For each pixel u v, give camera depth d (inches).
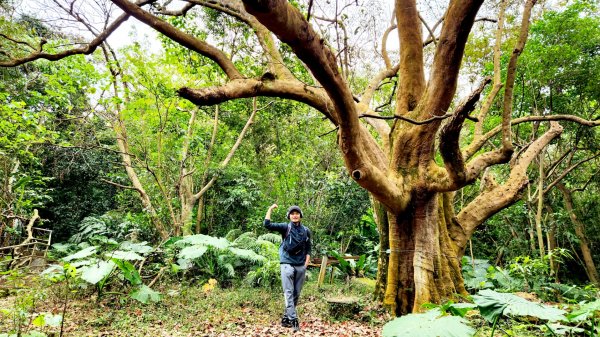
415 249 230.8
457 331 107.3
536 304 121.1
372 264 383.6
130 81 326.6
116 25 192.7
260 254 346.6
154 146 405.4
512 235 449.7
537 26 354.6
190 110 385.1
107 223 460.1
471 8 168.6
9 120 316.8
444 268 241.8
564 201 442.0
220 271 330.6
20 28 264.8
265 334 187.8
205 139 492.1
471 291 295.4
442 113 217.3
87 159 537.3
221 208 483.8
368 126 533.0
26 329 164.4
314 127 533.6
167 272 303.4
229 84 158.6
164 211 409.7
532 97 384.5
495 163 188.5
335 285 311.4
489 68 392.2
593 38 343.6
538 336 155.8
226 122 529.7
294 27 99.3
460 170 172.4
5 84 369.1
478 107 431.2
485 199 277.4
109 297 245.1
